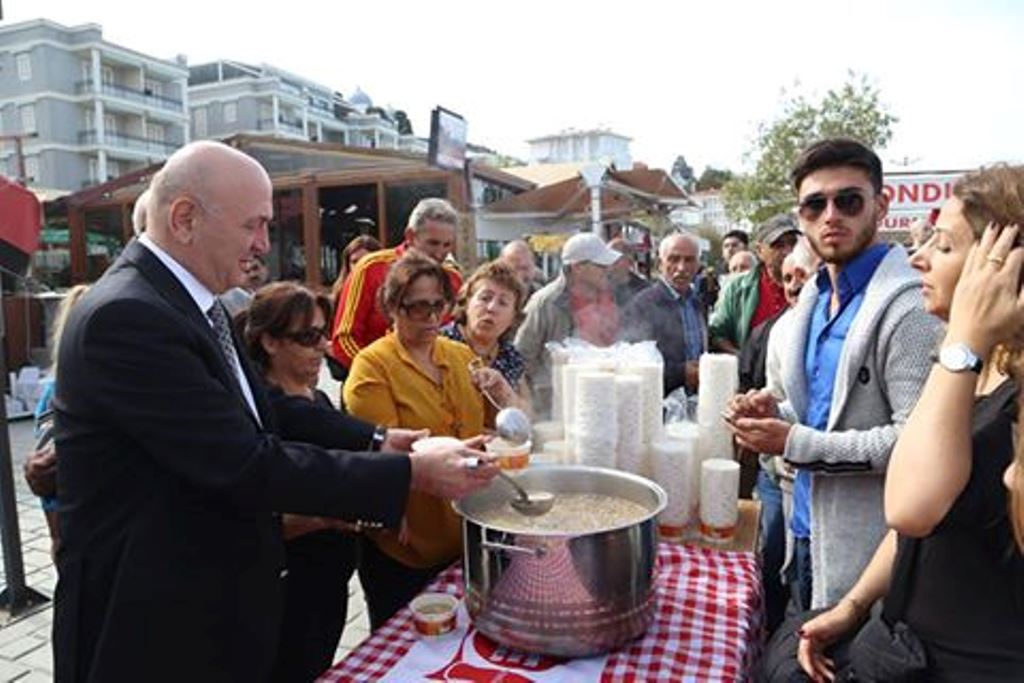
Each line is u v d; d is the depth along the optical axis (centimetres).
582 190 979
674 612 136
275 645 142
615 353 198
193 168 130
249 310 194
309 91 6575
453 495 127
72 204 1130
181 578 124
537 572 114
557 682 114
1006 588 108
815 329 200
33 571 366
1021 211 104
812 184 189
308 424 169
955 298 110
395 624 134
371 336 321
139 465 123
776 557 260
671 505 173
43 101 4553
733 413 179
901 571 120
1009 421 110
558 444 177
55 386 127
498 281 254
